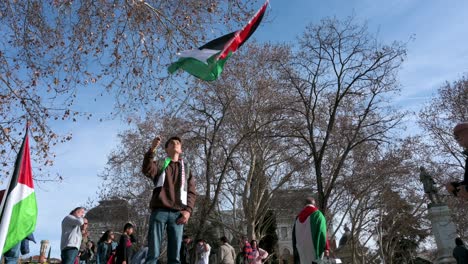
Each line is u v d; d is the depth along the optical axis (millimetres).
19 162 6078
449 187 5309
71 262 10578
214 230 39406
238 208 37312
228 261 16047
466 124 4984
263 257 16375
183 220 5730
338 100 23734
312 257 8258
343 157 23641
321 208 22453
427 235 39344
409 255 48375
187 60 7066
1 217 5727
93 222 44969
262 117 28922
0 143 14078
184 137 30031
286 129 26562
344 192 31766
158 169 5875
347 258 39250
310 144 24078
